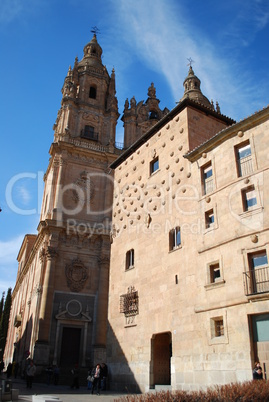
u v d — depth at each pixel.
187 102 25.81
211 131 26.42
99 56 68.31
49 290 43.47
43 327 41.69
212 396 10.40
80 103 58.22
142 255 26.39
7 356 74.12
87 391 27.53
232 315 18.16
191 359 19.70
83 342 43.81
